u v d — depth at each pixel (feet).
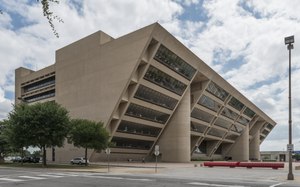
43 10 18.22
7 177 80.74
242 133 351.67
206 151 314.55
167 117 214.48
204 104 253.03
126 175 88.17
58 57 226.79
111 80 181.88
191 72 212.23
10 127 144.46
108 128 181.98
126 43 176.65
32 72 284.82
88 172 105.29
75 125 153.89
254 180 73.97
